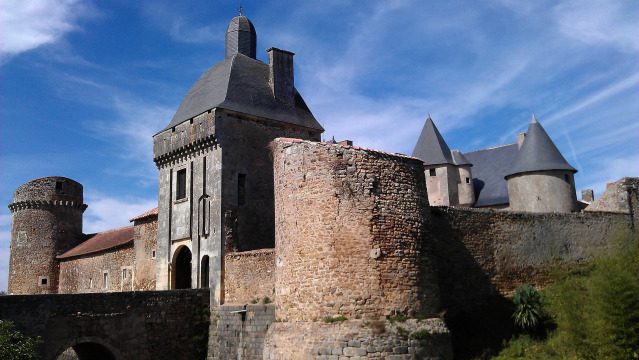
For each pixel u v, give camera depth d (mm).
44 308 20500
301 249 17703
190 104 28844
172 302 23750
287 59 29891
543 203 30281
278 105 28594
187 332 23938
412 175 18859
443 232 22547
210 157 26266
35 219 44719
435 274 18578
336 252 17125
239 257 23906
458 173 35188
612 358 17250
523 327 21016
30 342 18656
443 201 34250
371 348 16094
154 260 30906
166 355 23188
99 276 37469
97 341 21453
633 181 29344
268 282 22391
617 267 18594
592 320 18016
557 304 20688
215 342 23719
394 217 17906
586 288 21406
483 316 22328
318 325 16766
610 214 28031
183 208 27375
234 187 25750
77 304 21266
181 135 27672
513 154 36031
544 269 25234
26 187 45125
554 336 20062
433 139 35562
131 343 22312
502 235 24406
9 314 19734
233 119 26344
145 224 32219
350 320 16578
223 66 28969
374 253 17188
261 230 26422
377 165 18094
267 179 27125
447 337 17500
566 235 26297
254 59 29984
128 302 22578
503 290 23734
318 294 17062
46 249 44344
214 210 25453
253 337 21781
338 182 17578
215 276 24688
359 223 17328
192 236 26469
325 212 17484
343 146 17938
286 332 17391
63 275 43250
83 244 43125
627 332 17250
